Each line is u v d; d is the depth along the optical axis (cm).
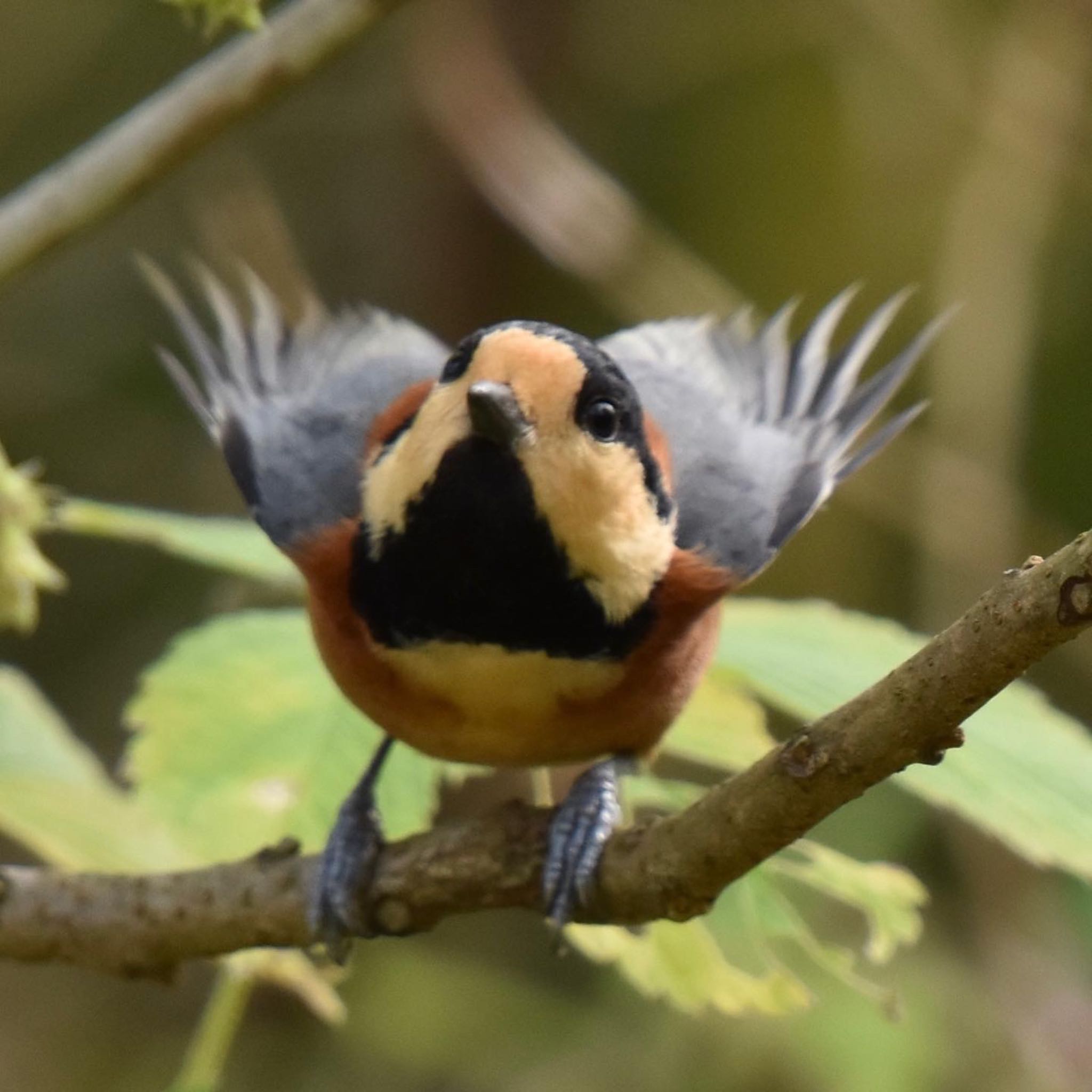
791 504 767
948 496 1300
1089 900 1123
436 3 1249
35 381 1462
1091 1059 1083
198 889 636
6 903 642
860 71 1495
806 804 516
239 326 816
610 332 1497
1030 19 1348
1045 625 453
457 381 622
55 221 726
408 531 623
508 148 1234
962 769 645
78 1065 1334
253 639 725
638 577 639
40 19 1479
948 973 1109
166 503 1449
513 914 1302
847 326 1497
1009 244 1338
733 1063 1091
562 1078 1148
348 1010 1214
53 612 1420
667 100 1540
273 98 727
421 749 682
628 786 686
